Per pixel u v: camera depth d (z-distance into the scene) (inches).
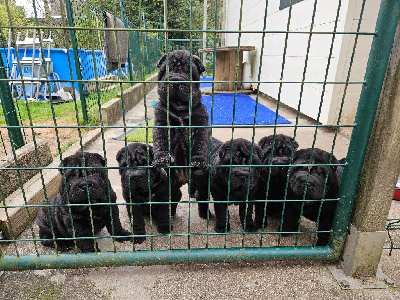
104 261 22.5
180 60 25.3
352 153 21.4
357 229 22.2
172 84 24.8
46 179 34.6
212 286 22.5
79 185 23.4
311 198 24.9
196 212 33.6
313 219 27.9
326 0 58.6
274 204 31.7
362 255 22.5
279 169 29.0
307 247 24.0
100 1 85.2
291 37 75.9
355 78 55.7
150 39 149.1
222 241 28.0
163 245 27.3
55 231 26.5
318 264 24.6
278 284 22.7
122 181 27.7
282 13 82.0
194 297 21.6
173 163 25.0
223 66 103.8
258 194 31.2
